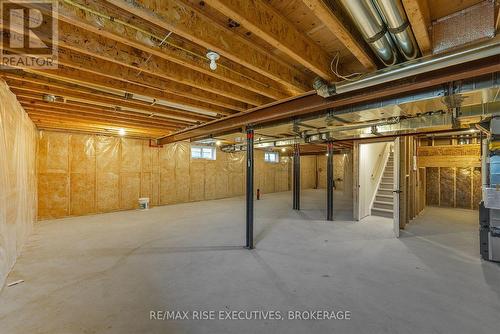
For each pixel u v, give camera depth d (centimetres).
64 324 188
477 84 212
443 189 743
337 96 262
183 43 207
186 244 383
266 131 459
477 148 654
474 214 626
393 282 257
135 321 192
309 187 1405
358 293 235
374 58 207
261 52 221
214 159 950
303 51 202
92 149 640
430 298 226
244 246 373
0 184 242
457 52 160
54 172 580
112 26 170
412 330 182
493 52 152
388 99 269
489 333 178
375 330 182
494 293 234
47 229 474
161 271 283
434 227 495
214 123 472
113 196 678
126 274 274
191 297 227
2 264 244
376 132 388
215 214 636
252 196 373
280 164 1245
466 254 341
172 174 819
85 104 364
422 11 145
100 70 234
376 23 147
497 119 288
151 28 187
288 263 308
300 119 364
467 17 156
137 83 259
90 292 235
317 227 498
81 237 419
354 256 333
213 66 211
